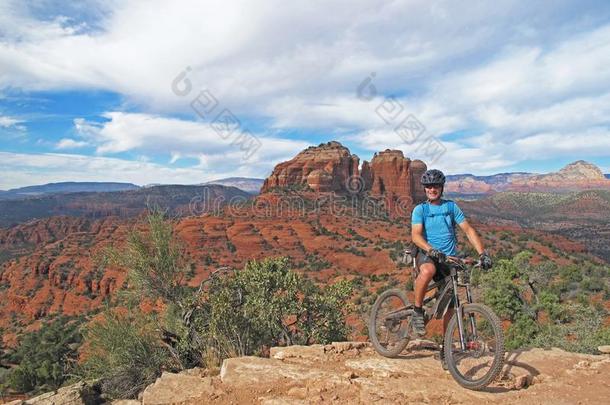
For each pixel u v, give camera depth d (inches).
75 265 3929.6
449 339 183.5
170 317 458.0
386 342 227.9
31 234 7421.3
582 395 165.0
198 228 3905.0
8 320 3602.4
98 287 3476.9
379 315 231.8
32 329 3174.2
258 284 410.6
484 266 183.5
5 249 7022.6
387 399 166.9
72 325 2534.5
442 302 192.1
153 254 492.1
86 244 4495.6
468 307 182.4
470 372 181.5
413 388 175.5
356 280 2620.6
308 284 461.7
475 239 187.8
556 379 184.9
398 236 3983.8
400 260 204.8
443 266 189.8
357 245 3678.6
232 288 423.5
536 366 199.8
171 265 491.8
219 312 359.9
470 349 179.6
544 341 767.1
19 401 339.3
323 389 177.6
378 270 3038.9
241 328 372.5
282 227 4104.3
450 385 179.5
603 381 179.9
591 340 693.3
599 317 795.4
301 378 191.2
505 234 3444.9
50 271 3905.0
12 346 2583.7
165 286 490.9
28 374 1627.7
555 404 157.2
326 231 4077.3
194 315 425.7
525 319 1020.5
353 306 470.0
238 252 3563.0
